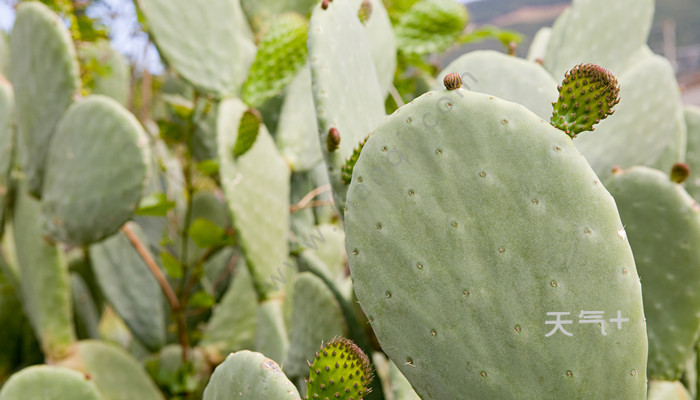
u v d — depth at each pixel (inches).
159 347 84.6
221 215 89.2
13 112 76.6
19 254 77.5
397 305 44.1
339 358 42.7
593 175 41.7
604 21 66.9
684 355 56.1
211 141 84.8
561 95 43.3
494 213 42.6
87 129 68.9
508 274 42.6
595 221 41.6
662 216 55.5
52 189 72.0
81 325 89.7
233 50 73.3
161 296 84.9
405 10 80.8
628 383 42.1
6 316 86.4
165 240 81.0
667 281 55.9
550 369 42.3
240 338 80.4
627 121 64.3
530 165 42.1
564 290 42.0
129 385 76.4
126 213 69.2
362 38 54.4
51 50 70.5
